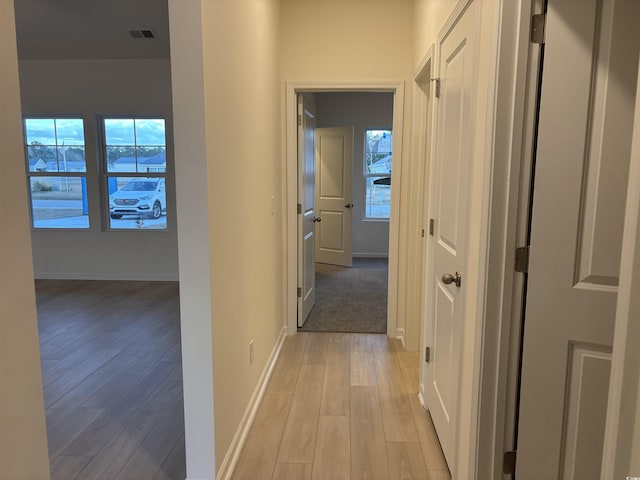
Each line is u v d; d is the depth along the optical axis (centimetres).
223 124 188
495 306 154
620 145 138
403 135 345
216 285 182
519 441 157
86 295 496
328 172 649
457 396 185
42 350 340
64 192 556
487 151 151
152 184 554
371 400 266
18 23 420
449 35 208
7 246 85
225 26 190
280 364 316
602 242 143
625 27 134
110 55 509
